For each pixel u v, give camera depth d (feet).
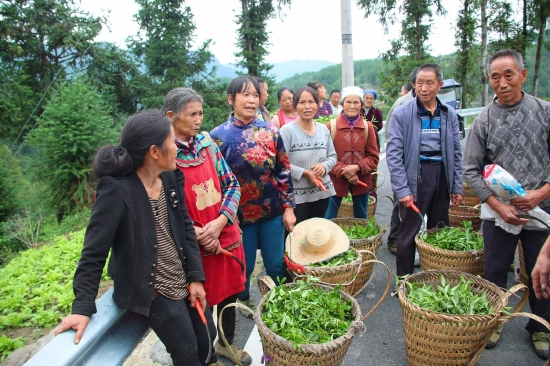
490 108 9.68
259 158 9.84
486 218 9.75
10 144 58.29
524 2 73.41
